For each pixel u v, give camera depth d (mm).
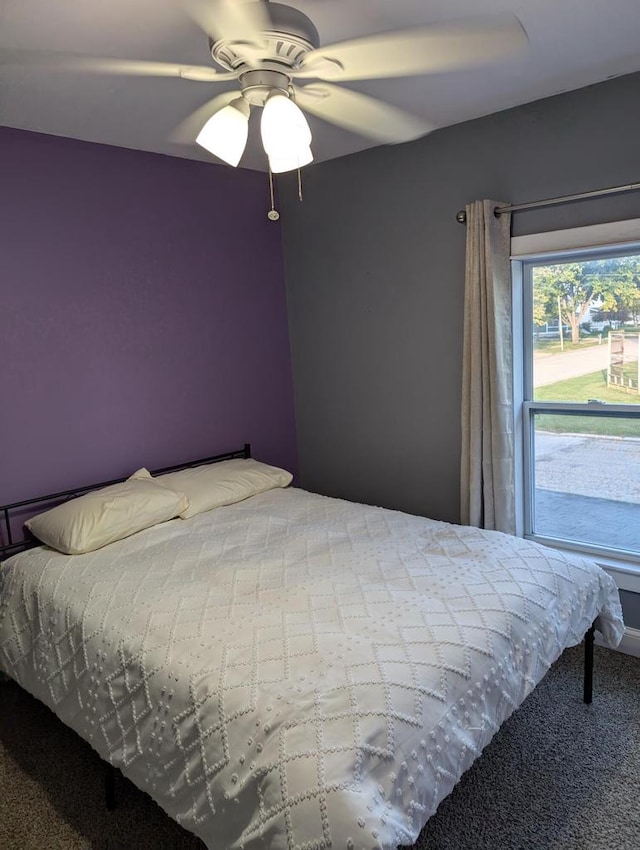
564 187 2467
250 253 3438
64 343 2658
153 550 2262
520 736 2088
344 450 3535
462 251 2822
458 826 1719
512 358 2725
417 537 2252
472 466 2740
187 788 1409
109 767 1829
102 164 2736
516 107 2539
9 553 2533
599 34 1892
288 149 1585
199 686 1444
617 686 2354
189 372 3174
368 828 1104
